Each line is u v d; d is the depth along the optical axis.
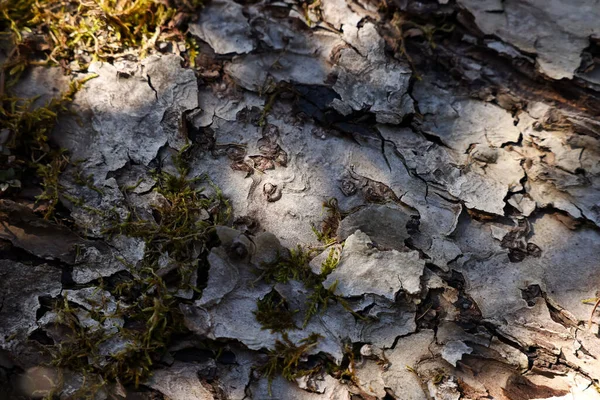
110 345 0.71
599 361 0.72
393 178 0.75
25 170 0.75
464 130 0.77
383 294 0.72
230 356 0.72
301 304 0.72
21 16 0.78
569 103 0.77
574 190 0.75
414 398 0.71
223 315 0.72
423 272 0.73
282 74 0.77
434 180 0.75
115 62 0.77
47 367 0.71
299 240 0.74
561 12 0.78
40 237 0.73
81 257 0.73
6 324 0.71
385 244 0.74
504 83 0.78
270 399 0.71
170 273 0.73
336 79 0.77
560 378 0.71
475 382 0.71
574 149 0.76
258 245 0.73
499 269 0.74
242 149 0.76
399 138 0.76
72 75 0.77
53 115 0.75
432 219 0.75
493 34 0.78
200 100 0.77
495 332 0.72
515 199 0.75
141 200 0.74
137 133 0.76
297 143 0.76
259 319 0.72
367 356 0.72
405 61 0.78
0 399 0.70
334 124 0.76
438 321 0.72
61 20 0.78
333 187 0.75
